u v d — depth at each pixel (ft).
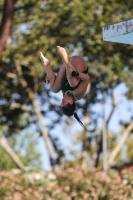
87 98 187.73
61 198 130.82
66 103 49.60
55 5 170.60
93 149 222.69
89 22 171.22
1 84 184.34
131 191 136.15
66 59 48.16
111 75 176.14
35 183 138.00
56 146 194.49
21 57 175.94
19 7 169.68
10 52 174.60
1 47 118.42
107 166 188.34
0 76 183.01
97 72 177.78
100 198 133.80
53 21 172.55
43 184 139.03
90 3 170.71
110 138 206.49
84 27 170.09
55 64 172.35
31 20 172.24
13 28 172.96
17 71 182.70
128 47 177.88
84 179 136.87
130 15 173.99
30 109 192.03
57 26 172.24
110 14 172.96
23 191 131.44
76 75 48.08
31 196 128.16
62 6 168.35
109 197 133.80
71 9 168.35
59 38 174.60
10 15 118.32
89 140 194.29
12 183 133.59
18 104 188.75
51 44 174.40
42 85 189.78
